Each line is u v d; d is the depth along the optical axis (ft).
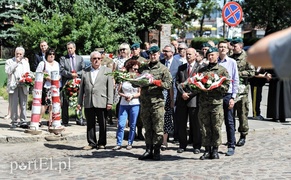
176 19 95.40
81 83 33.12
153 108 28.89
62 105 41.34
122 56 39.14
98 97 32.53
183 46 35.40
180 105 31.58
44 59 40.83
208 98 28.55
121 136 33.17
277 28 143.43
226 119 30.89
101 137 33.32
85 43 67.10
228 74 28.45
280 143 35.19
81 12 69.26
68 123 42.50
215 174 24.79
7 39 80.94
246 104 33.94
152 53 29.09
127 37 84.53
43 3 78.18
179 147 32.22
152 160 29.32
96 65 32.73
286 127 42.52
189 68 31.76
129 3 86.79
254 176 24.27
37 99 36.99
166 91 33.06
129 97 32.42
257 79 46.91
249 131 40.55
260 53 4.89
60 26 67.10
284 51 4.76
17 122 39.91
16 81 38.91
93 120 33.19
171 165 27.55
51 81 36.96
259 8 140.77
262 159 29.17
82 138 37.17
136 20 85.97
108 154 31.45
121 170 26.23
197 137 31.53
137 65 31.42
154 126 29.14
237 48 34.22
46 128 39.19
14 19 80.48
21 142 35.45
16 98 39.37
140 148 33.68
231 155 30.73
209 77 27.81
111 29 73.31
